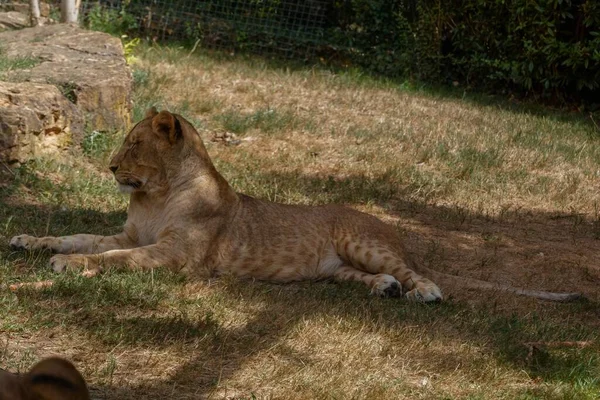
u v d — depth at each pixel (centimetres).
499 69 1733
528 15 1662
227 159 1077
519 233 942
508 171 1153
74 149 971
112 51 1215
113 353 546
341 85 1540
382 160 1142
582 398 556
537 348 616
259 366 552
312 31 1867
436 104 1506
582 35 1667
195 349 562
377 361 580
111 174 950
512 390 563
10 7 1697
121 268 684
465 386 560
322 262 755
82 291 625
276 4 1861
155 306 627
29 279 644
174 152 722
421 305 694
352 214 776
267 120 1238
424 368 579
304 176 1054
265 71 1565
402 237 887
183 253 711
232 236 730
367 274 746
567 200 1065
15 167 880
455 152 1209
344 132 1244
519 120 1457
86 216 816
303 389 522
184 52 1673
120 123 1038
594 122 1495
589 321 715
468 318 677
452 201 1029
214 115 1255
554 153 1255
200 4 1859
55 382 235
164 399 497
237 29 1852
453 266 826
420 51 1767
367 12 1812
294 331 607
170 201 722
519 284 798
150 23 1841
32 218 793
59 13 1709
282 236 744
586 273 830
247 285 702
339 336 611
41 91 938
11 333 557
